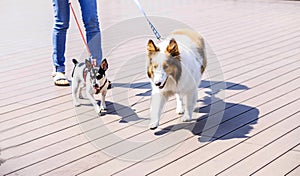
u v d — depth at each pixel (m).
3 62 5.48
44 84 4.61
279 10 8.36
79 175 2.78
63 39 4.52
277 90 4.16
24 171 2.84
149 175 2.75
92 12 4.30
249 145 3.09
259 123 3.45
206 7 8.84
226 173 2.72
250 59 5.20
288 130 3.30
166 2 9.59
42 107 3.97
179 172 2.77
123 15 8.22
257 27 6.94
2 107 3.99
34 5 9.82
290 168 2.76
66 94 4.30
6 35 6.97
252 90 4.18
